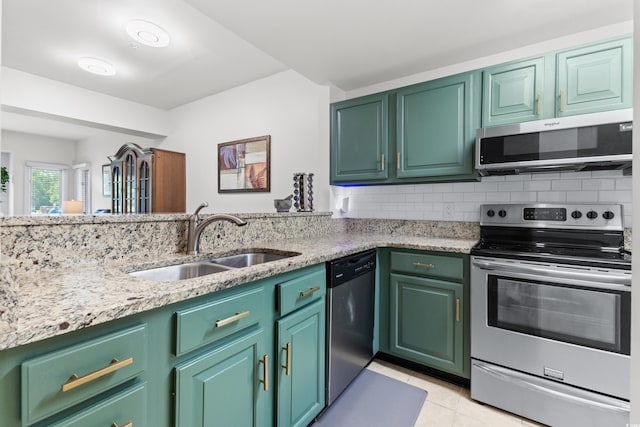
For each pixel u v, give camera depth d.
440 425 1.58
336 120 2.60
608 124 1.56
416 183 2.39
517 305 1.64
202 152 3.93
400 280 2.06
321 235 2.53
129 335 0.79
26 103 3.29
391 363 2.19
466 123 2.04
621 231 1.78
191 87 3.58
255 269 1.16
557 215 1.94
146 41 2.48
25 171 6.18
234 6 1.66
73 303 0.76
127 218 1.31
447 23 1.82
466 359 1.83
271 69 3.10
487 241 2.09
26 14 2.25
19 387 0.62
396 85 2.60
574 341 1.50
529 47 2.08
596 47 1.67
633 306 0.53
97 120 3.76
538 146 1.72
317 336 1.53
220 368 1.03
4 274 0.60
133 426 0.80
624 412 1.39
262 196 3.30
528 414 1.60
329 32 1.91
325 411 1.68
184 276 1.43
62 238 1.14
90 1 2.10
